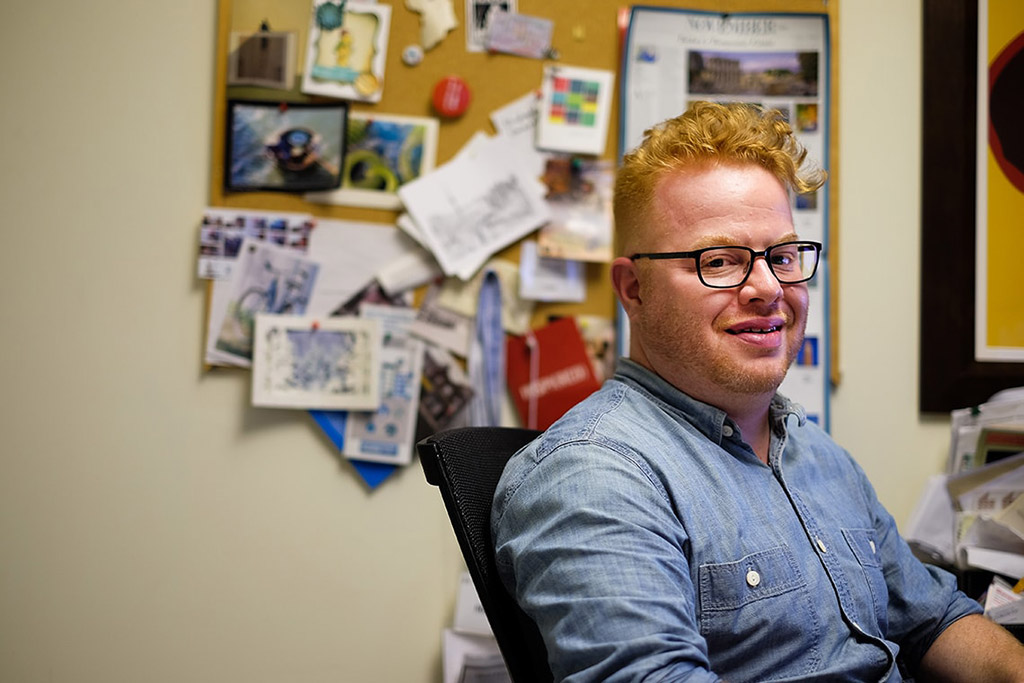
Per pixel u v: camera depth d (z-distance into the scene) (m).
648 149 0.98
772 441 1.00
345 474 1.64
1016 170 1.69
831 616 0.88
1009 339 1.68
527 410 1.66
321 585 1.63
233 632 1.61
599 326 1.69
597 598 0.74
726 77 1.69
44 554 1.59
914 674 1.05
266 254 1.62
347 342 1.63
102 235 1.62
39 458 1.60
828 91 1.68
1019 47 1.69
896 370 1.71
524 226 1.66
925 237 1.70
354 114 1.65
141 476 1.61
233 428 1.62
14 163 1.60
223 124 1.62
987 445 1.48
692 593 0.81
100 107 1.62
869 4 1.73
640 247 0.96
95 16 1.62
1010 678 0.95
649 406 0.95
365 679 1.63
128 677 1.60
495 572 0.87
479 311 1.66
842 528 0.99
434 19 1.66
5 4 1.60
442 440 0.91
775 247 0.93
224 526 1.62
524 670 0.84
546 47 1.68
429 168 1.66
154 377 1.62
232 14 1.63
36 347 1.60
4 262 1.60
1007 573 1.25
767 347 0.91
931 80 1.70
